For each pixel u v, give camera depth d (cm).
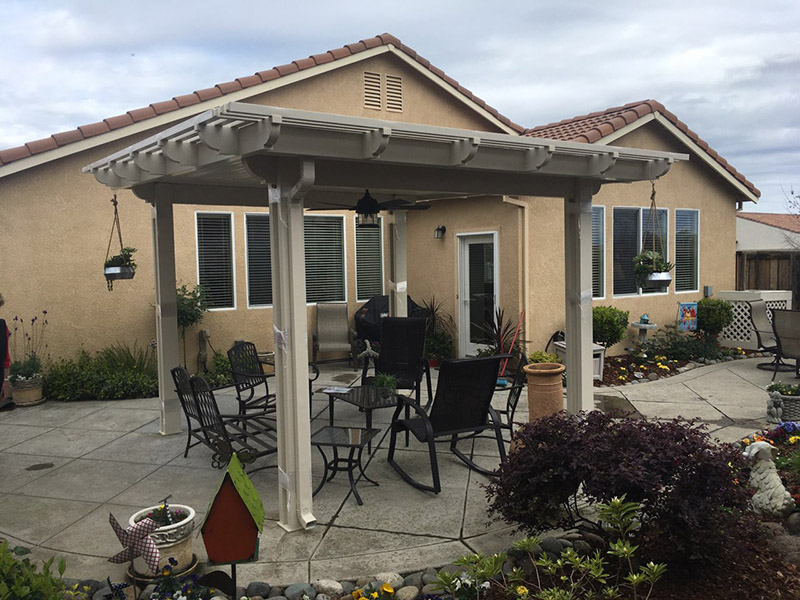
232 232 963
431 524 423
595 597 311
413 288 1129
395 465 527
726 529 325
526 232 893
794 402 639
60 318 843
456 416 511
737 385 838
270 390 868
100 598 339
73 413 747
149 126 845
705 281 1141
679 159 539
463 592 327
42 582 264
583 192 530
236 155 395
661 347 1016
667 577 337
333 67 959
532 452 358
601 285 998
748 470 448
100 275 865
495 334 895
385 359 758
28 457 586
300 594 339
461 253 1023
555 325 942
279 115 351
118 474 536
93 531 425
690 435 349
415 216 1108
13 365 788
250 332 986
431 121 1081
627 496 331
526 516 356
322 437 471
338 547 393
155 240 643
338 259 1079
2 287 806
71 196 841
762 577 332
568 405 544
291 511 419
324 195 761
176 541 352
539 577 340
